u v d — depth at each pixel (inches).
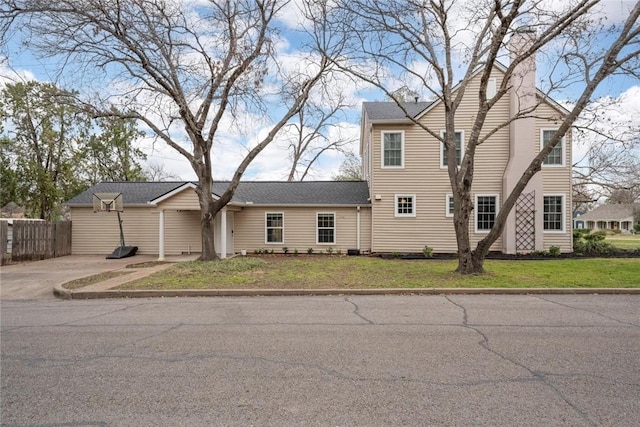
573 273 427.5
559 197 657.6
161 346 192.5
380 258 631.2
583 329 222.4
